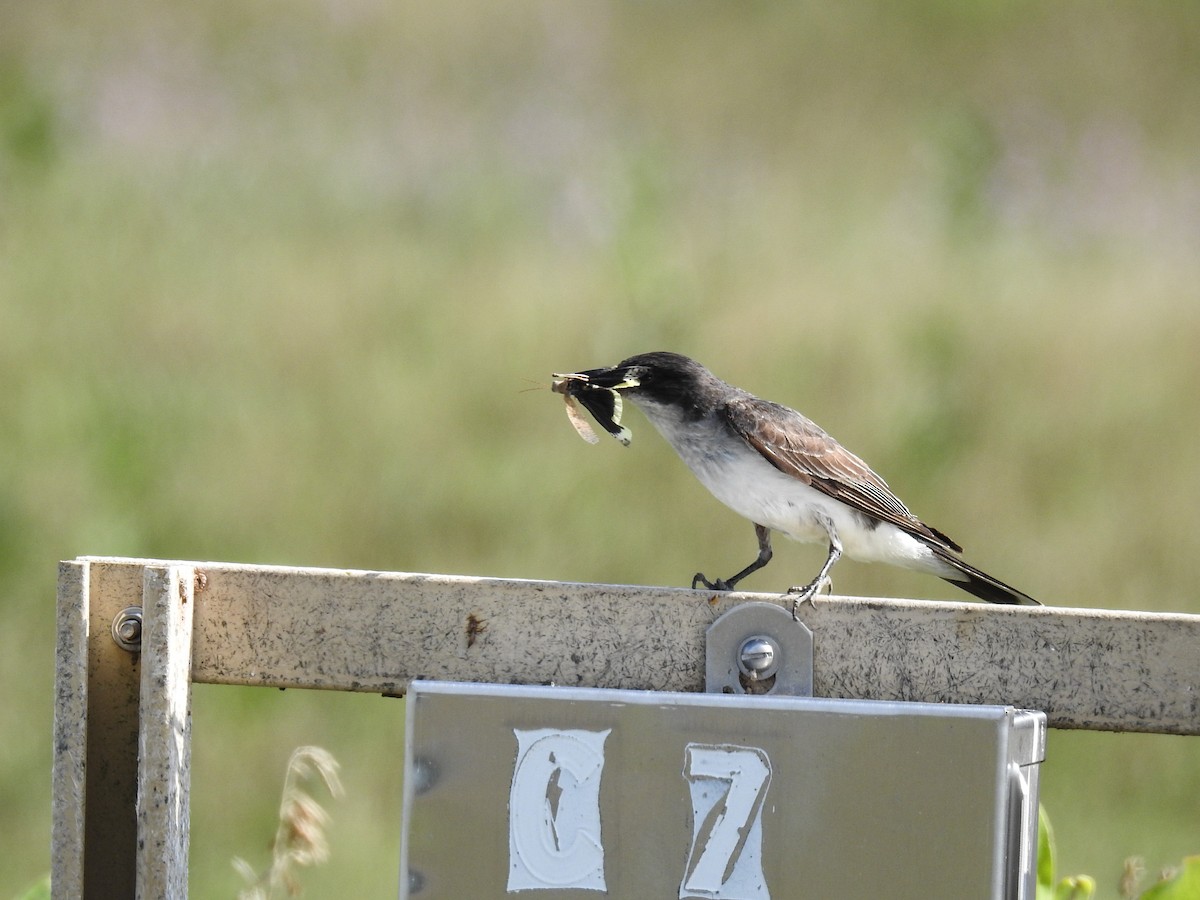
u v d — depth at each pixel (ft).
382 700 34.86
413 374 48.65
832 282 57.16
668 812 14.15
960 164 71.82
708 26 100.42
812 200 72.28
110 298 52.39
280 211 63.98
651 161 69.15
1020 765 14.19
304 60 83.46
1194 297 57.72
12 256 54.39
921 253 63.41
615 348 50.19
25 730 33.99
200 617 15.81
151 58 78.59
